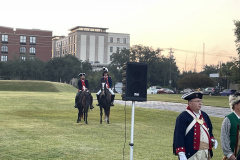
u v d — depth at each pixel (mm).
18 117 17344
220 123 17828
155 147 10492
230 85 76750
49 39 116375
